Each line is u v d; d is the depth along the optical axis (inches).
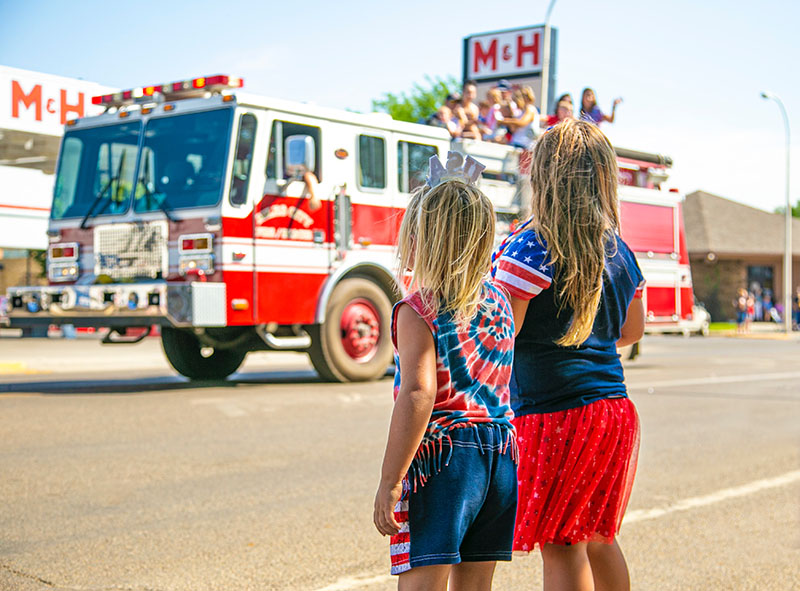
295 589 173.9
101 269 454.9
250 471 273.9
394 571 106.7
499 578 185.6
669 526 223.6
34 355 682.8
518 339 125.2
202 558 192.1
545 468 124.4
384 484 103.2
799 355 879.1
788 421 391.9
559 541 124.9
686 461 304.2
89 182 464.8
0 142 808.3
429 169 113.2
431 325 105.2
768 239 1994.3
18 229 853.8
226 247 427.2
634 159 652.1
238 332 465.4
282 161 449.7
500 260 125.6
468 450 105.7
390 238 495.2
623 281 128.1
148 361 642.2
